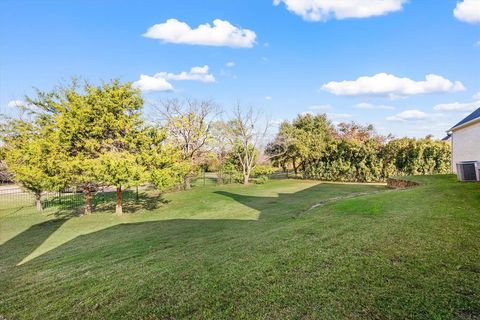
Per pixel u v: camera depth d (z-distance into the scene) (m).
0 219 12.62
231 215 10.91
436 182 12.05
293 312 2.65
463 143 13.17
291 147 26.42
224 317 2.70
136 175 11.39
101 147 12.28
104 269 4.95
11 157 13.78
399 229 4.95
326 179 25.17
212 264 4.30
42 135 13.21
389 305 2.60
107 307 3.21
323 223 6.37
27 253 7.21
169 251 5.91
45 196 20.36
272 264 3.92
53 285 4.30
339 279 3.21
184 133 21.58
